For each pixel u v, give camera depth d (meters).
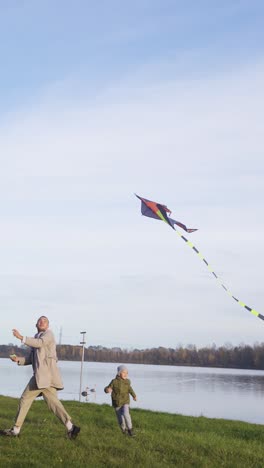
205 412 40.12
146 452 12.48
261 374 146.12
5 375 81.25
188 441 14.13
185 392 64.44
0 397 24.73
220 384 86.75
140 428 17.00
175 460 12.21
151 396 55.62
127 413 14.60
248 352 188.88
